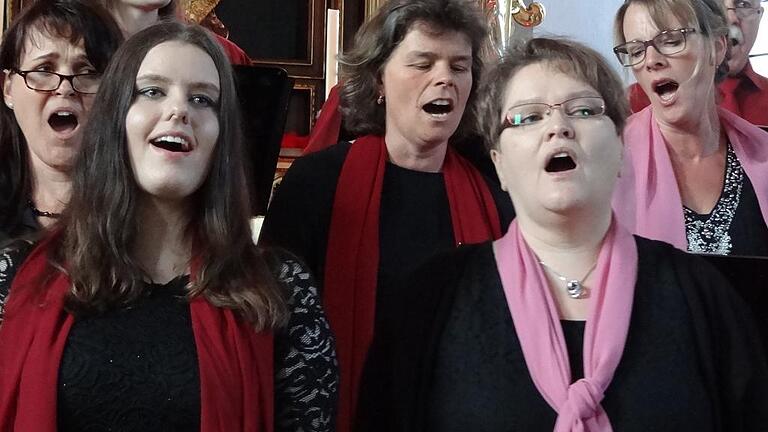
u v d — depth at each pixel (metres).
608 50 4.61
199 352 1.63
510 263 1.70
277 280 1.77
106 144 1.71
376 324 1.94
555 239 1.70
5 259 1.74
